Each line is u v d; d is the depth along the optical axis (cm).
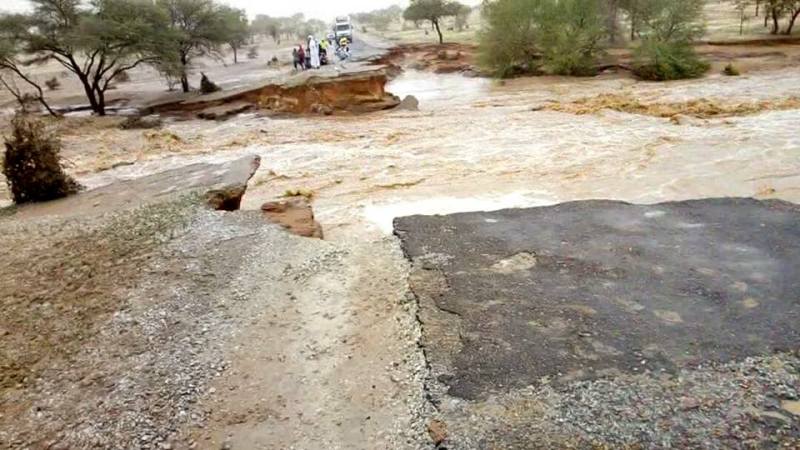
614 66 3259
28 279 621
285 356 479
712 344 421
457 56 4362
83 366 469
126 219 792
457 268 585
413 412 387
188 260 654
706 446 325
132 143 1956
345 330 509
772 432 331
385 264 623
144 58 3003
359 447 368
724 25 4753
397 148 1655
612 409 360
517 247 632
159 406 418
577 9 3231
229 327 523
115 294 582
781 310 462
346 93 2541
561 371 402
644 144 1470
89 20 2756
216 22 3750
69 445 383
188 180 988
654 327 450
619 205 769
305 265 644
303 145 1789
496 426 356
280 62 5138
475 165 1399
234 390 438
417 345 457
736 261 562
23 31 2811
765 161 1236
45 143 1056
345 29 5909
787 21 4525
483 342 445
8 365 474
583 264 575
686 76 2834
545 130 1759
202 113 2655
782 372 384
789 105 1836
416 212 1084
